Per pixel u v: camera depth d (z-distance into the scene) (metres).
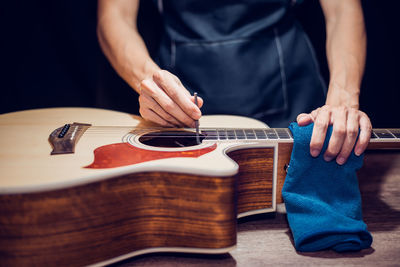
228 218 0.73
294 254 0.76
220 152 0.81
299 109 1.31
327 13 1.33
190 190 0.72
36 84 1.96
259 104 1.28
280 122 1.30
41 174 0.68
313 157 0.84
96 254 0.71
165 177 0.73
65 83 1.98
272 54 1.26
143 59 1.16
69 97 2.00
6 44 1.88
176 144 0.98
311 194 0.85
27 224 0.65
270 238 0.82
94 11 1.87
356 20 1.23
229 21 1.24
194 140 0.95
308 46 1.34
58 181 0.65
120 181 0.70
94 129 1.02
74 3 1.84
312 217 0.79
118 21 1.30
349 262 0.73
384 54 1.83
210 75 1.27
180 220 0.75
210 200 0.72
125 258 0.75
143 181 0.73
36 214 0.65
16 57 1.91
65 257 0.68
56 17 1.86
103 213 0.70
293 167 0.85
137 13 1.42
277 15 1.25
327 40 1.30
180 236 0.76
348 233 0.75
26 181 0.65
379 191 1.05
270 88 1.28
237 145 0.86
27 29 1.88
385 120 1.92
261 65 1.26
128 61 1.18
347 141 0.82
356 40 1.20
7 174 0.68
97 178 0.68
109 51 1.27
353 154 0.84
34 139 0.91
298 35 1.32
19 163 0.74
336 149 0.81
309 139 0.84
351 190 0.83
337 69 1.14
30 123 1.07
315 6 1.56
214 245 0.74
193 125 0.98
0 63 1.90
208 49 1.25
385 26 1.80
